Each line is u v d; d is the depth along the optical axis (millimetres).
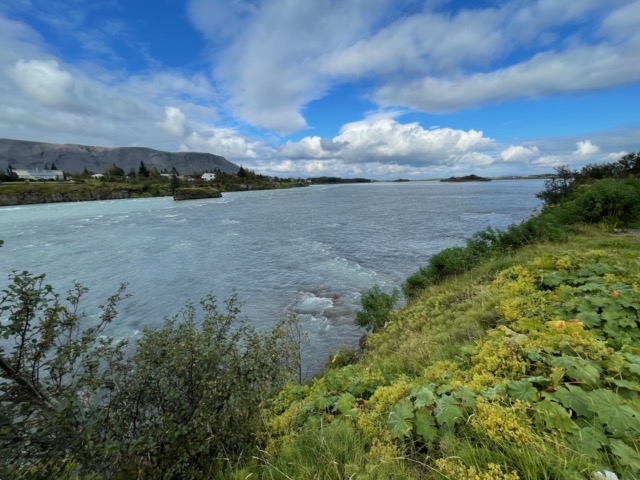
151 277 17562
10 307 2428
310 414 3529
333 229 33438
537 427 2371
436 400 2877
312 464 2643
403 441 2658
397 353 5828
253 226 37469
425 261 19250
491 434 2359
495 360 3381
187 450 2891
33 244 27250
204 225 38938
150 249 24969
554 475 2037
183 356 3178
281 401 4336
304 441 2971
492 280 8383
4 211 62156
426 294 10070
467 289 8328
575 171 21859
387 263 19156
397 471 2352
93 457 2408
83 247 25906
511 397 2713
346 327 10945
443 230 29578
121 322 11812
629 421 2209
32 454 2227
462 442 2480
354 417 3131
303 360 8906
